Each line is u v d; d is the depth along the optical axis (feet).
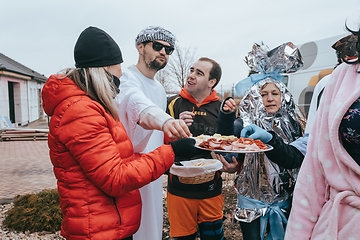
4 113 53.78
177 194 7.82
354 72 3.89
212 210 7.95
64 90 4.31
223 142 5.39
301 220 4.15
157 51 7.41
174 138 4.82
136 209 4.87
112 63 4.76
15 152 30.96
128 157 4.77
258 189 6.58
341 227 3.70
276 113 6.91
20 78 64.64
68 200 4.37
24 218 11.02
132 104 5.52
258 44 7.11
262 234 6.50
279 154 5.66
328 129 3.96
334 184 3.82
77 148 4.12
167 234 10.54
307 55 24.89
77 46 4.62
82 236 4.32
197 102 8.92
